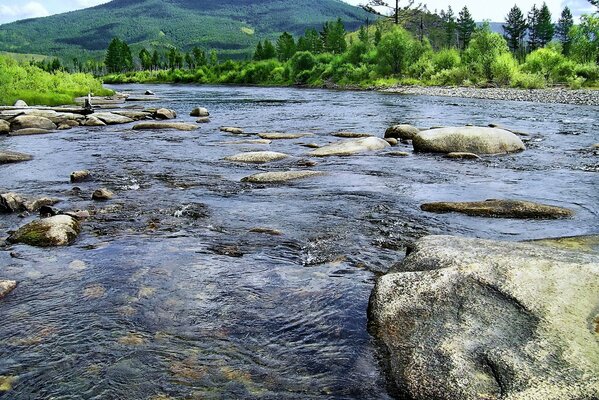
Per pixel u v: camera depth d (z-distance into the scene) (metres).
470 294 5.16
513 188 11.72
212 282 6.47
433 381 4.14
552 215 9.26
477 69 62.50
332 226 8.89
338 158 15.65
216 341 5.04
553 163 14.70
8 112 28.08
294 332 5.21
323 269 6.89
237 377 4.43
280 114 31.42
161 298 6.01
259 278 6.60
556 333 4.41
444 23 128.12
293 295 6.07
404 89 61.06
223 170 14.09
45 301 5.94
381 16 94.50
